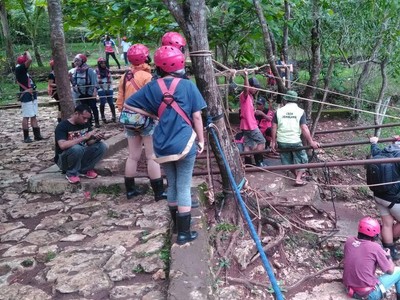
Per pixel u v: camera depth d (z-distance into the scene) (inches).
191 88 144.6
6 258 160.6
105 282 143.3
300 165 203.2
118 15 282.5
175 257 147.7
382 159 193.3
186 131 143.6
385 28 319.0
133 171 201.9
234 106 376.8
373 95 427.2
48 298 136.6
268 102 346.0
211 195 197.2
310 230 215.3
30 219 193.6
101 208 199.5
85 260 156.7
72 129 220.2
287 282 172.6
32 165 270.8
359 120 398.0
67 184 218.8
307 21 304.8
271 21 301.6
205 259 147.5
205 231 164.9
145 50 195.5
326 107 422.0
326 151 333.1
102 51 916.6
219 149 167.3
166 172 158.4
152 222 182.2
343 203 261.3
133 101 146.0
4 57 756.0
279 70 325.4
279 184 247.1
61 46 260.2
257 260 176.4
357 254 164.2
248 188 202.4
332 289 170.9
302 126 244.8
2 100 566.9
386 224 206.4
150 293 137.2
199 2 169.5
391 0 293.4
